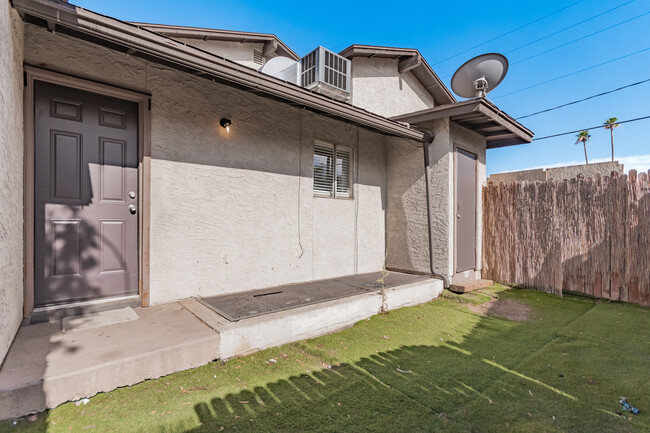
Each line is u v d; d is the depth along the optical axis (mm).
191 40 6750
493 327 3693
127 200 3199
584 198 5102
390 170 6098
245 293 3883
